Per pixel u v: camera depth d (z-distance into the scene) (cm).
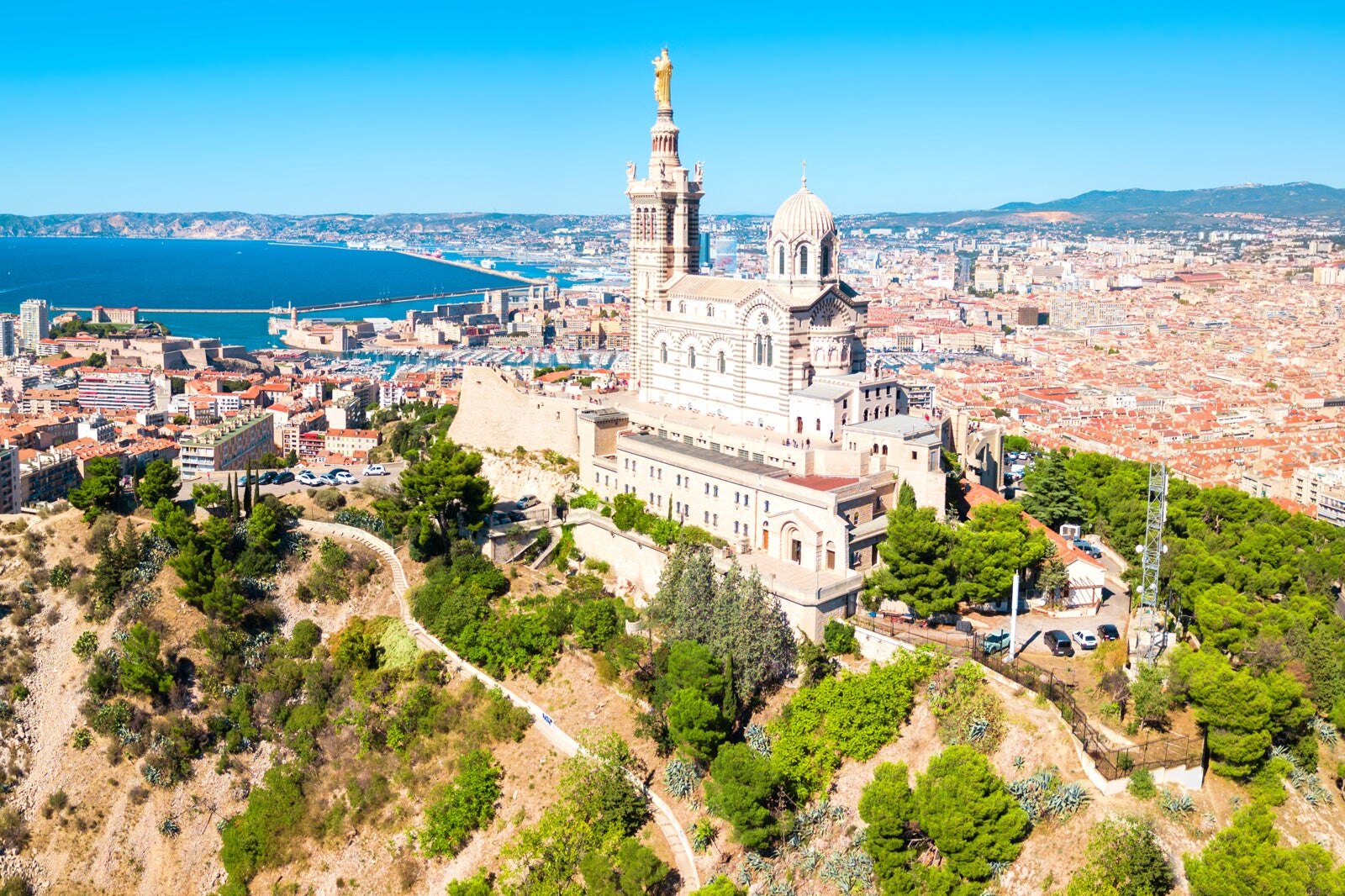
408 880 19438
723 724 19400
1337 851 17012
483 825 19762
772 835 17775
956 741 18138
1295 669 19775
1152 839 16225
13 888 19925
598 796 18850
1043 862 16462
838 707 19050
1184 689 18188
